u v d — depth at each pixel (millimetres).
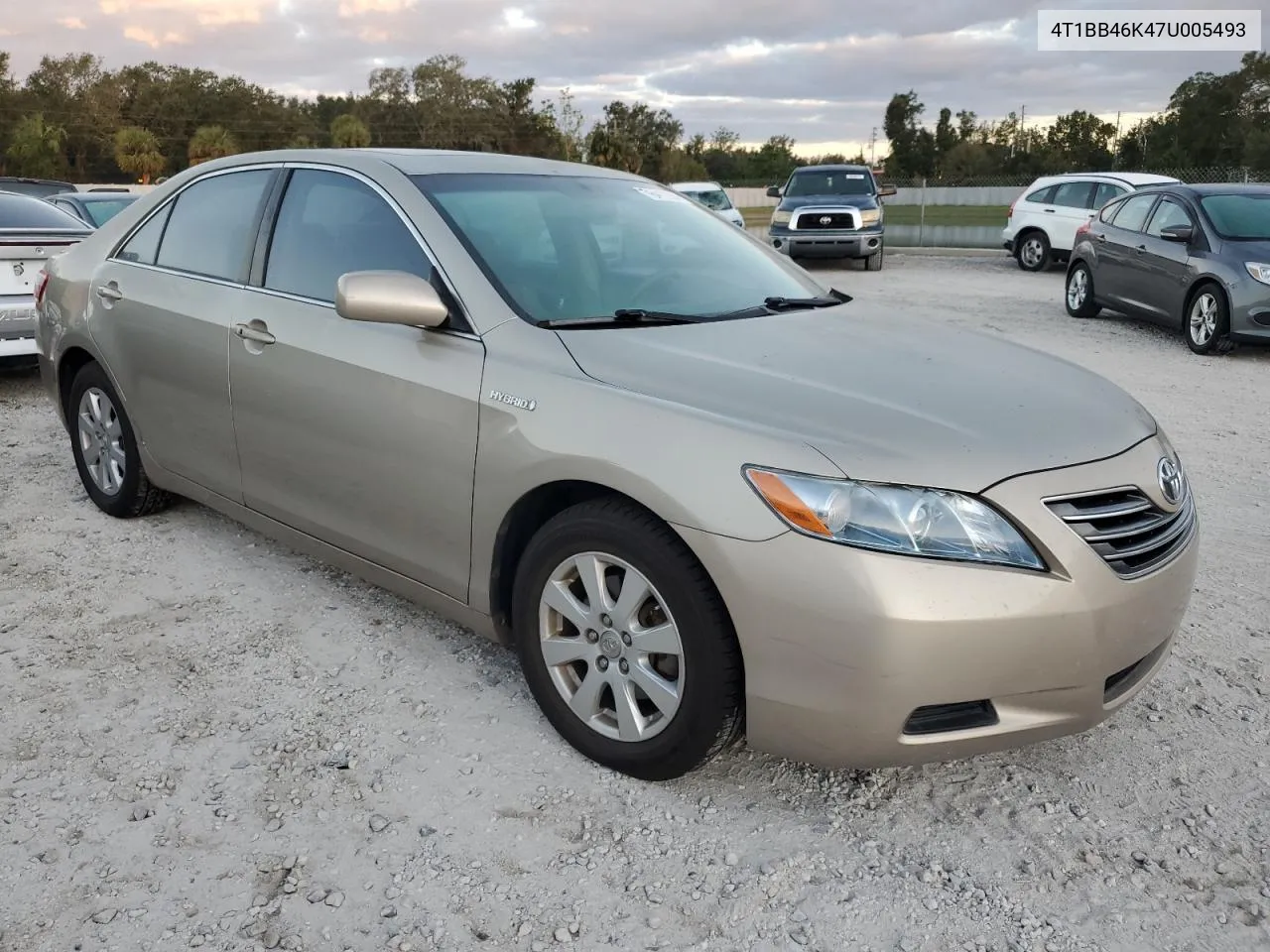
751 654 2441
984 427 2543
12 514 4766
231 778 2771
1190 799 2771
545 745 2959
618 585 2752
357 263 3404
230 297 3779
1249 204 10180
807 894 2395
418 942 2221
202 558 4254
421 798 2707
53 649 3477
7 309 6844
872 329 3322
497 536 2932
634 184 4066
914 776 2861
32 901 2305
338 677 3318
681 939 2250
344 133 86500
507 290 3094
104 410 4609
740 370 2766
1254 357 9617
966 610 2301
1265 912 2354
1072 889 2432
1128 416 2842
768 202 47938
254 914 2285
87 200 12352
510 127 98375
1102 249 11555
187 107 90250
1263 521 4918
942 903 2377
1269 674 3436
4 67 86500
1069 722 2502
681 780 2812
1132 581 2508
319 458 3436
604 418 2658
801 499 2350
